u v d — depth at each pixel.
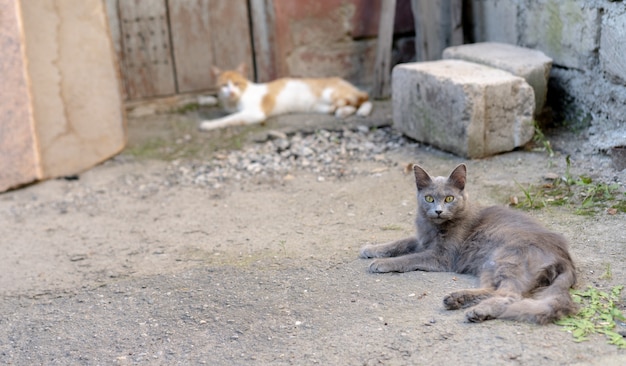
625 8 5.49
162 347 3.71
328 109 7.89
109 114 7.12
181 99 8.38
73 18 6.93
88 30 7.00
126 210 6.02
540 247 3.74
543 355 3.18
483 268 3.92
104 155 7.08
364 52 8.48
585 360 3.13
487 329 3.42
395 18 8.30
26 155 6.57
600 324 3.40
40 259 5.14
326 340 3.55
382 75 8.18
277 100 7.89
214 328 3.83
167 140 7.50
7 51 6.50
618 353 3.16
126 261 4.97
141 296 4.33
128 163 7.05
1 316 4.27
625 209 4.75
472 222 4.21
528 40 6.91
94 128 7.03
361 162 6.57
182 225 5.58
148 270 4.75
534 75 6.25
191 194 6.26
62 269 4.93
